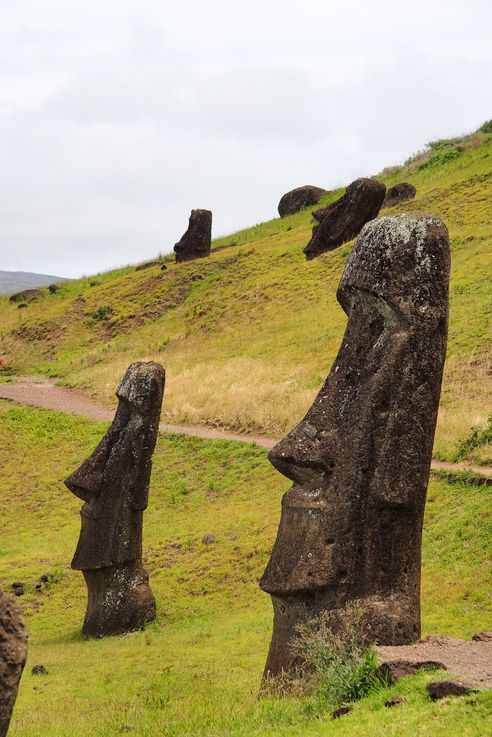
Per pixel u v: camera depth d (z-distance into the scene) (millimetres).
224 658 14695
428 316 10602
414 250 10688
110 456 18719
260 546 21391
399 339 10570
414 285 10633
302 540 10508
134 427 18672
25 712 11852
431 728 6973
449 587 15883
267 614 17906
